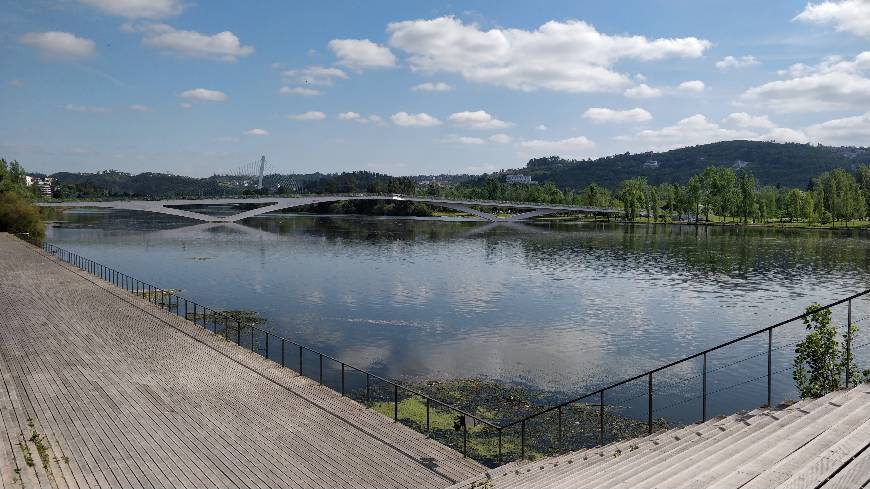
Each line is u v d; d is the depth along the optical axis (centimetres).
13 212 8869
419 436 1841
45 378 2242
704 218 16738
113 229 12294
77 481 1452
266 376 2372
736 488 823
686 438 1359
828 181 14312
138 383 2227
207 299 5125
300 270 6875
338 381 2942
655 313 4650
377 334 3962
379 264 7462
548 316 4544
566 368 3234
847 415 1054
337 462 1636
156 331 3025
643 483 973
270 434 1812
